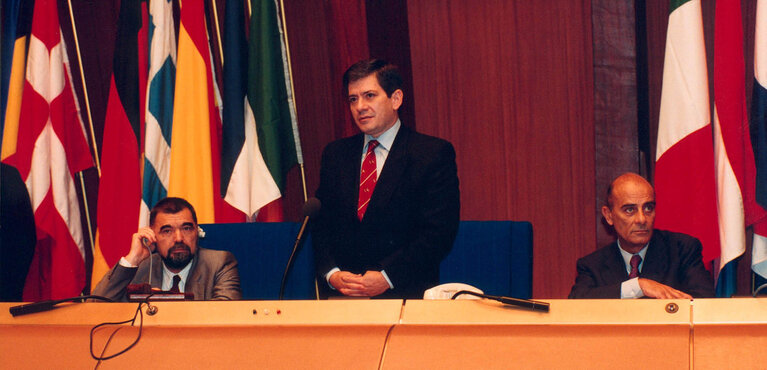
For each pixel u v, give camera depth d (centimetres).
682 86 363
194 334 163
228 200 406
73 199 430
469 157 458
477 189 458
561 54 446
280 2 454
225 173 407
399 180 297
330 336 158
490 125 455
